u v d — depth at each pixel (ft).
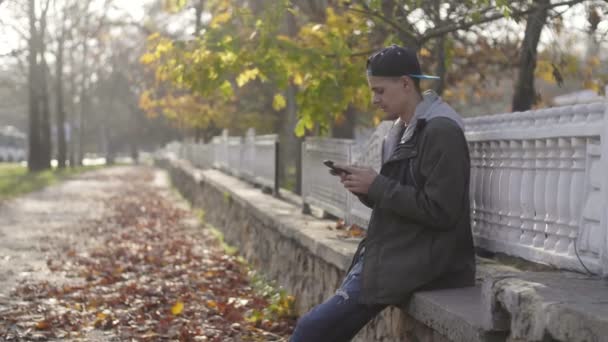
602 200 11.20
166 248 43.09
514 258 14.55
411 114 11.90
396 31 25.58
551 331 8.65
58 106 174.50
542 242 13.55
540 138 13.12
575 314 8.30
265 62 26.14
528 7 23.63
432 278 11.71
